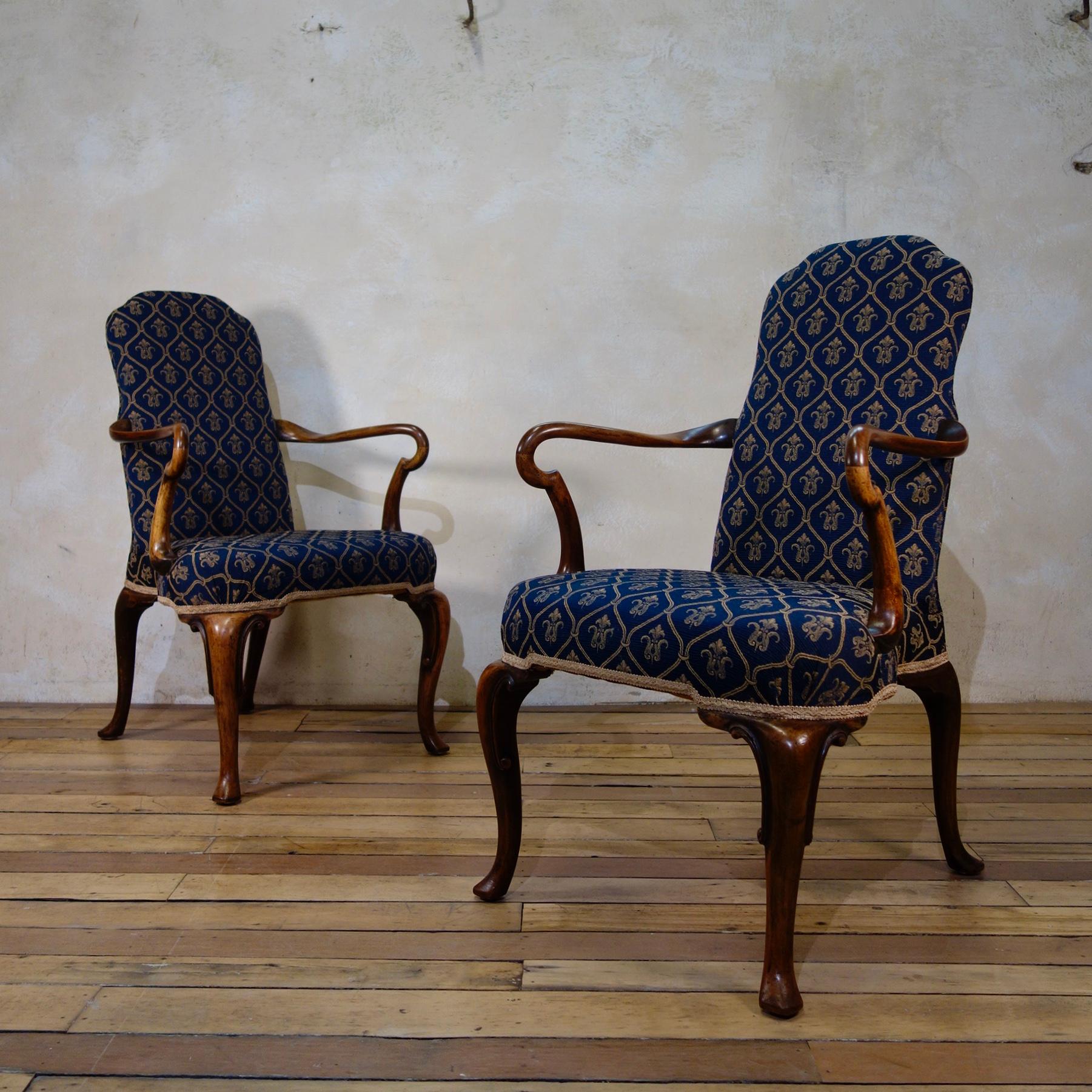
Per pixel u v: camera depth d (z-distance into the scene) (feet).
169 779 6.28
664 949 4.11
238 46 7.80
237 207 7.89
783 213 7.81
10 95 7.84
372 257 7.90
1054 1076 3.26
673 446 5.41
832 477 4.84
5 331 7.98
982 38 7.70
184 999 3.71
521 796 4.75
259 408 7.39
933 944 4.16
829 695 3.49
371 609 8.13
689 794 6.04
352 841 5.27
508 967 3.95
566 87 7.77
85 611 8.17
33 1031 3.50
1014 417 7.90
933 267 4.72
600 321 7.90
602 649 3.88
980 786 6.18
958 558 8.01
